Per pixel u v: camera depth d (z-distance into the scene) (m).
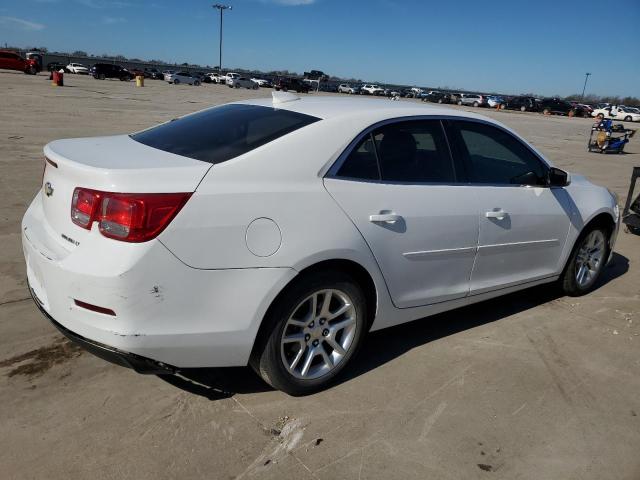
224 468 2.46
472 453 2.67
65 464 2.42
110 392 2.96
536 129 29.16
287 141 2.84
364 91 70.88
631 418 3.05
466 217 3.50
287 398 3.00
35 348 3.36
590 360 3.67
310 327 2.95
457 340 3.84
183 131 3.25
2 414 2.72
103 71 53.78
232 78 63.03
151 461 2.47
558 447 2.76
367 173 3.09
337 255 2.85
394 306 3.29
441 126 3.56
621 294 4.98
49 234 2.74
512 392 3.22
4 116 15.41
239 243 2.56
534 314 4.39
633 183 7.21
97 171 2.43
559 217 4.22
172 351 2.52
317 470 2.48
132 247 2.36
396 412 2.95
